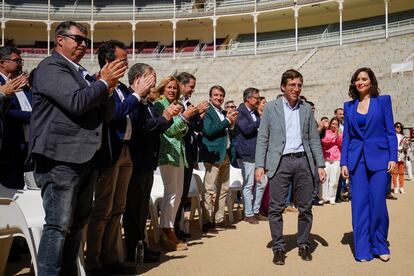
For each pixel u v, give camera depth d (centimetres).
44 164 415
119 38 5312
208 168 843
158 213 771
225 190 875
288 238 785
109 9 5294
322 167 646
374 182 640
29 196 579
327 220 960
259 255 658
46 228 412
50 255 408
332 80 3469
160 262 617
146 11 5275
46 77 407
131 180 627
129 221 633
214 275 551
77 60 452
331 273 559
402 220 938
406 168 2081
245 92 960
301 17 4809
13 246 646
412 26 3881
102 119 448
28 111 608
